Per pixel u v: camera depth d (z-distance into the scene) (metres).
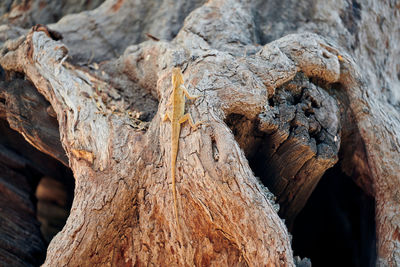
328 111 5.09
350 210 7.10
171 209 4.26
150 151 4.48
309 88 5.12
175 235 4.29
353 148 5.62
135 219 4.50
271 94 4.91
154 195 4.34
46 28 6.16
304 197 5.67
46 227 7.36
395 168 5.14
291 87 5.11
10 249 6.05
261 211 3.88
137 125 4.96
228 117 4.75
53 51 5.77
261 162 5.42
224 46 5.73
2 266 5.84
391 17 6.93
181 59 5.35
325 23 6.37
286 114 4.86
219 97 4.46
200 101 4.34
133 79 6.22
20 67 6.05
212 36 5.88
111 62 6.61
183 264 4.30
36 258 6.34
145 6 7.35
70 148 4.78
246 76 4.60
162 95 4.82
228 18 6.02
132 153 4.50
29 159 7.34
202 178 3.99
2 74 6.61
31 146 6.94
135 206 4.46
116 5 7.44
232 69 4.64
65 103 5.14
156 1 7.34
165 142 4.35
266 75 4.80
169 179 4.26
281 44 5.21
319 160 4.91
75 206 4.42
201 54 5.01
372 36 6.59
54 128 5.79
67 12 8.30
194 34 5.94
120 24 7.33
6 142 7.22
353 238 7.10
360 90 5.35
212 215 4.06
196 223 4.22
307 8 6.52
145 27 7.29
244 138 5.04
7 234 6.25
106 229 4.31
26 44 5.92
